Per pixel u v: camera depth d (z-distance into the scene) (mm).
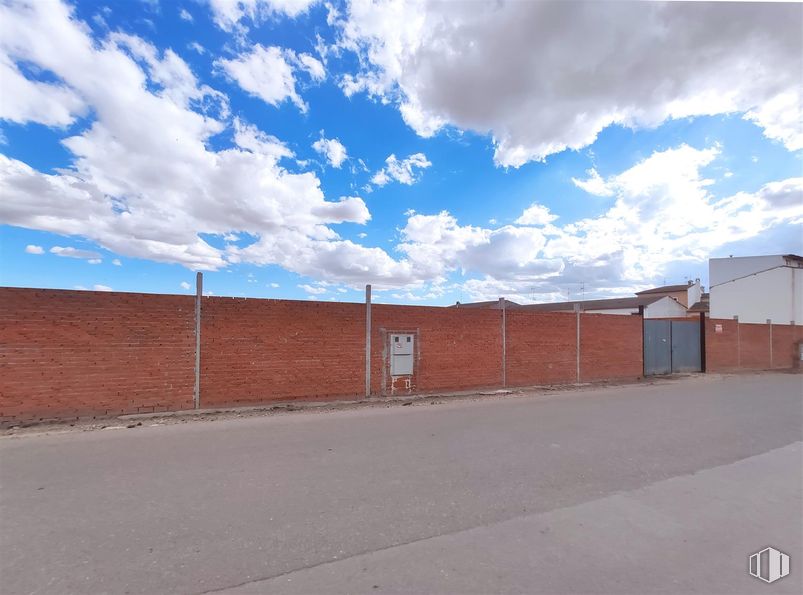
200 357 9602
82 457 5938
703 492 4891
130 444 6668
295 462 5750
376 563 3314
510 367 14195
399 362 12180
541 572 3225
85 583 3000
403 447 6547
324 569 3225
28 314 8078
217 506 4297
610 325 17062
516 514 4227
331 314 11180
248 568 3221
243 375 10047
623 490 4914
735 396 12586
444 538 3723
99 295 8664
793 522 4152
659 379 17578
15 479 5031
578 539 3744
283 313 10555
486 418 8961
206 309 9688
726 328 22219
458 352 13188
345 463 5723
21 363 8000
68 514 4078
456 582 3076
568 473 5434
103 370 8664
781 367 25094
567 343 15641
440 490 4793
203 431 7621
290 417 9016
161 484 4887
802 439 7391
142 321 9039
